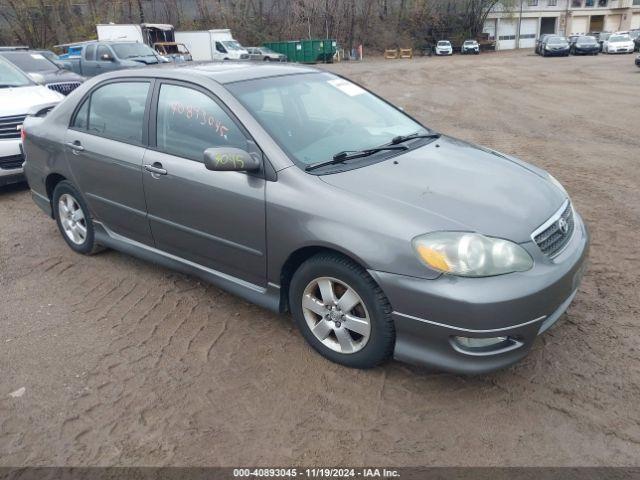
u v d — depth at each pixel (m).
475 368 2.83
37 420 2.93
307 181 3.19
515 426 2.79
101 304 4.12
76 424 2.89
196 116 3.72
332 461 2.62
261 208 3.30
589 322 3.66
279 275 3.38
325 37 51.09
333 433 2.78
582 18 61.19
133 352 3.50
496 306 2.68
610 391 3.01
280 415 2.92
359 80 23.70
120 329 3.78
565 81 20.72
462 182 3.27
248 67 4.11
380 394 3.05
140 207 4.11
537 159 8.32
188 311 3.98
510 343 2.88
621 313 3.76
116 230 4.52
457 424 2.81
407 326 2.89
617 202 6.12
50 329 3.79
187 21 49.25
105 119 4.38
